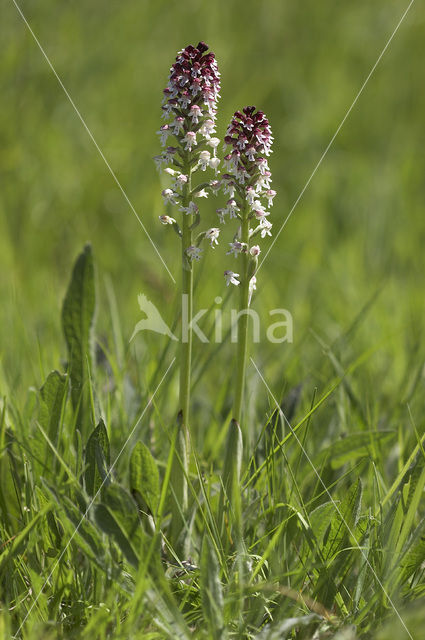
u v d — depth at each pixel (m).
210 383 4.98
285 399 3.77
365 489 3.57
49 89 9.45
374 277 6.94
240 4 12.12
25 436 3.34
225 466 2.80
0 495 3.09
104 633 2.44
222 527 2.84
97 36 10.60
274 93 10.53
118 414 3.96
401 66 11.40
